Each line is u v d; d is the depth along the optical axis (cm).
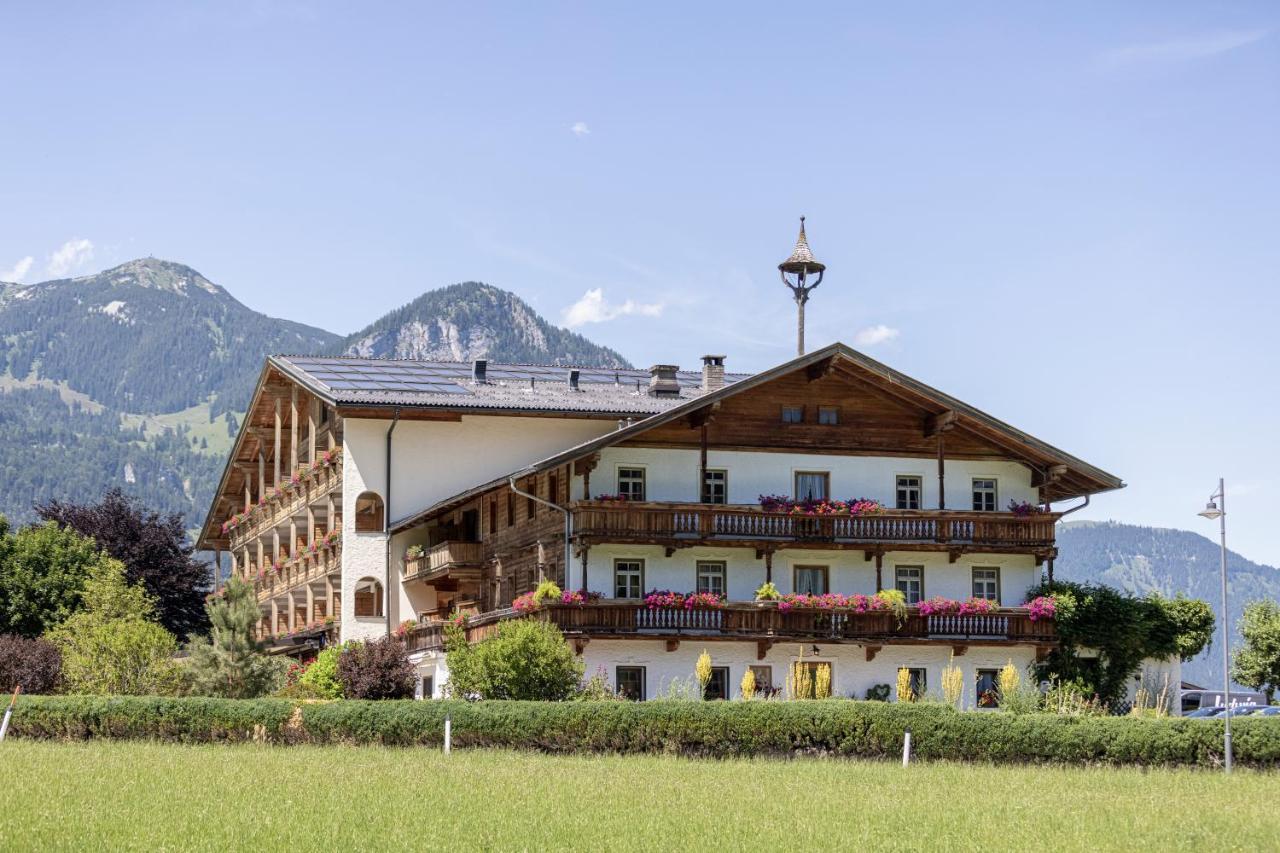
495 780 3416
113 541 9088
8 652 5462
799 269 6359
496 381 6719
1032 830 2791
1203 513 4153
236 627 5169
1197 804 3194
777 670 5391
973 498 5744
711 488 5522
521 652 4759
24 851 2389
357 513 6412
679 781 3491
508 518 5962
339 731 4431
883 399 5694
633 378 7181
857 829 2764
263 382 7200
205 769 3581
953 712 4244
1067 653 5597
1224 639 4072
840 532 5481
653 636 5212
